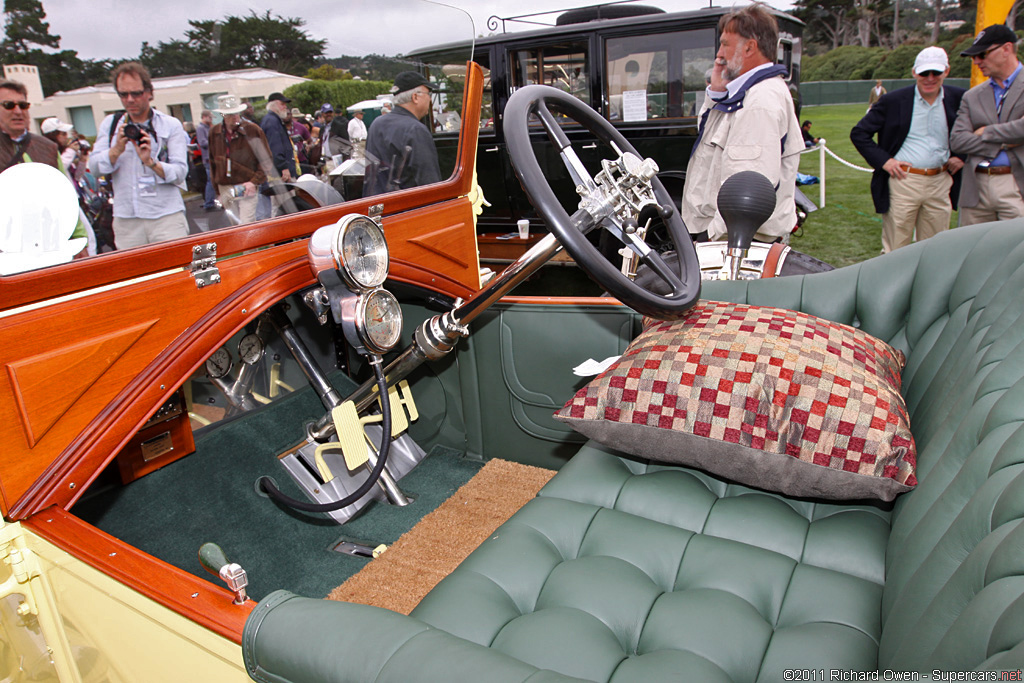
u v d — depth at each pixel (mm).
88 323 919
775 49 2496
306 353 1603
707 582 987
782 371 1115
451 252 1666
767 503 1158
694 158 2840
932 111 3377
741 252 1529
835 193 7797
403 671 562
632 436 1197
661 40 4438
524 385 1746
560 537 1126
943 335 1164
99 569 786
